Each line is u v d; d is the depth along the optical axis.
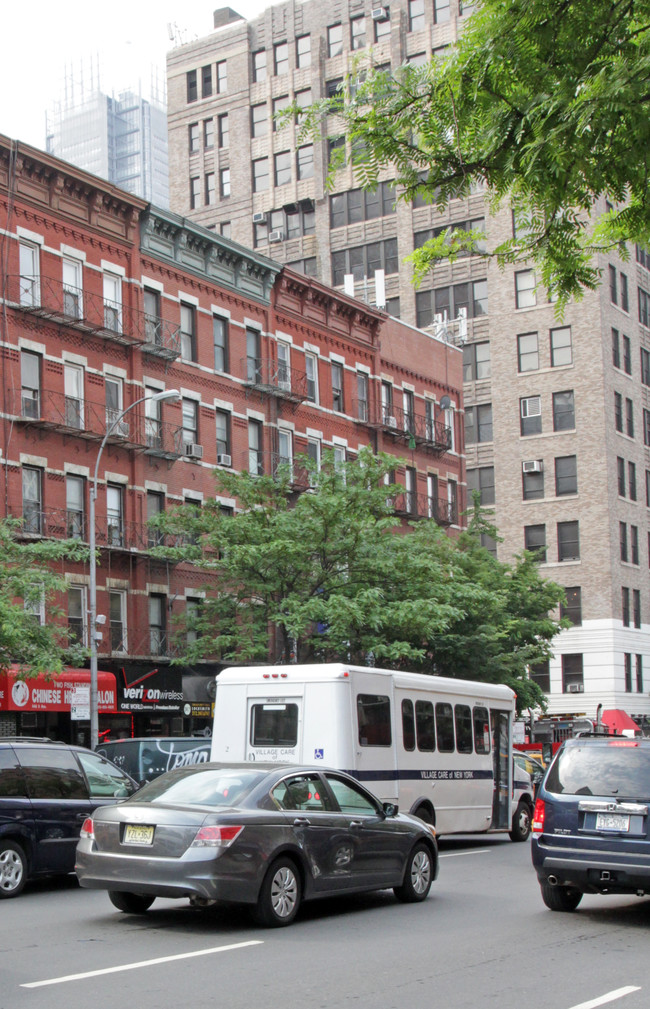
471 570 41.03
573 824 12.97
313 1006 8.67
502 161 11.77
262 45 76.81
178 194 79.06
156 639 37.06
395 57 71.62
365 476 33.50
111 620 35.53
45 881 17.25
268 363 42.81
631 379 70.12
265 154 76.19
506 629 38.50
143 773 21.31
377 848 13.65
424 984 9.50
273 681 18.80
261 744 18.67
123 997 8.91
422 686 20.75
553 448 67.50
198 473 39.31
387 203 72.69
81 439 35.16
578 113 10.48
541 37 11.14
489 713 23.33
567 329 67.94
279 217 75.69
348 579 33.00
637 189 11.57
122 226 37.41
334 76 73.81
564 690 65.31
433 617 31.86
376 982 9.55
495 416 69.31
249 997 8.95
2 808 15.11
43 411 33.97
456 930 12.29
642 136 10.48
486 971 10.07
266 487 33.62
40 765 16.03
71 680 32.19
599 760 13.20
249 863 11.81
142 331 37.41
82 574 34.50
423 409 52.56
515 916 13.34
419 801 19.97
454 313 70.75
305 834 12.57
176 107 79.56
